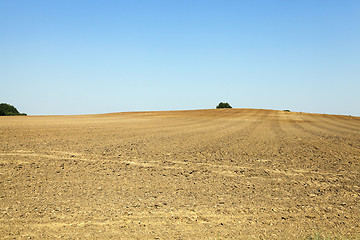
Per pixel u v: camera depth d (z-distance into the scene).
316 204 6.06
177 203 5.84
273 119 47.06
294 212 5.57
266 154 12.13
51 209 5.31
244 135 20.03
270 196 6.52
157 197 6.18
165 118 44.19
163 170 8.68
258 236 4.49
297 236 4.54
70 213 5.14
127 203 5.75
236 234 4.54
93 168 8.61
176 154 11.41
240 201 6.11
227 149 13.16
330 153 12.67
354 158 11.57
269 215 5.38
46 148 11.66
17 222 4.72
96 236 4.31
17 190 6.34
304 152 12.87
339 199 6.44
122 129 22.14
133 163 9.48
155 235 4.40
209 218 5.13
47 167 8.53
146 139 15.89
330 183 7.80
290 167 9.68
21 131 18.05
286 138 18.70
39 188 6.54
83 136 16.39
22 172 7.88
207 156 11.20
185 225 4.80
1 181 6.98
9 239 4.14
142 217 5.07
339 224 5.05
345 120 49.00
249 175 8.43
